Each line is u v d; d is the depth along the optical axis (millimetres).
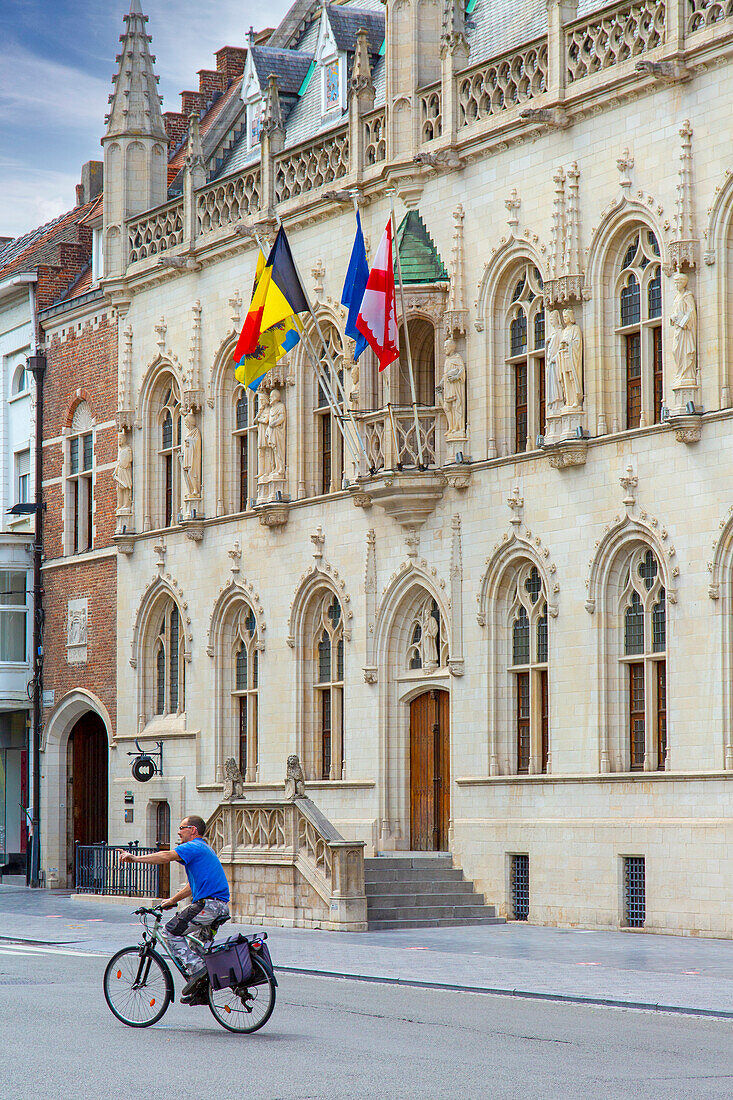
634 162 28250
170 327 40125
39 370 45406
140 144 42062
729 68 26578
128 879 38156
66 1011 17516
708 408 26719
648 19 27969
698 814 26422
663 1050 14844
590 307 29047
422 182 32781
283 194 36562
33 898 38844
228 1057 14336
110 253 41938
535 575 30344
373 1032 15938
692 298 26938
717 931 25891
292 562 35812
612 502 28344
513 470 30422
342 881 27875
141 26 42375
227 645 38156
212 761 38000
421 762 32906
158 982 16359
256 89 41156
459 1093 12547
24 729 46938
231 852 30172
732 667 26250
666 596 27281
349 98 34625
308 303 32594
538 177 30188
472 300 31562
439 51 32938
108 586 42031
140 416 41188
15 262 50781
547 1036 15703
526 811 29719
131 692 40906
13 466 47344
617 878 27766
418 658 33062
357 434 33156
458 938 26234
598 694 28453
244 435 38219
